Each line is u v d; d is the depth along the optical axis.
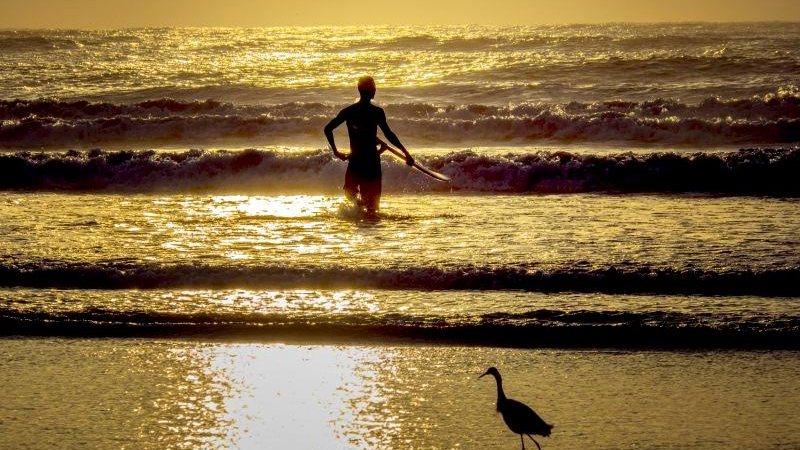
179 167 35.69
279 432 12.64
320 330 16.73
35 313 17.41
